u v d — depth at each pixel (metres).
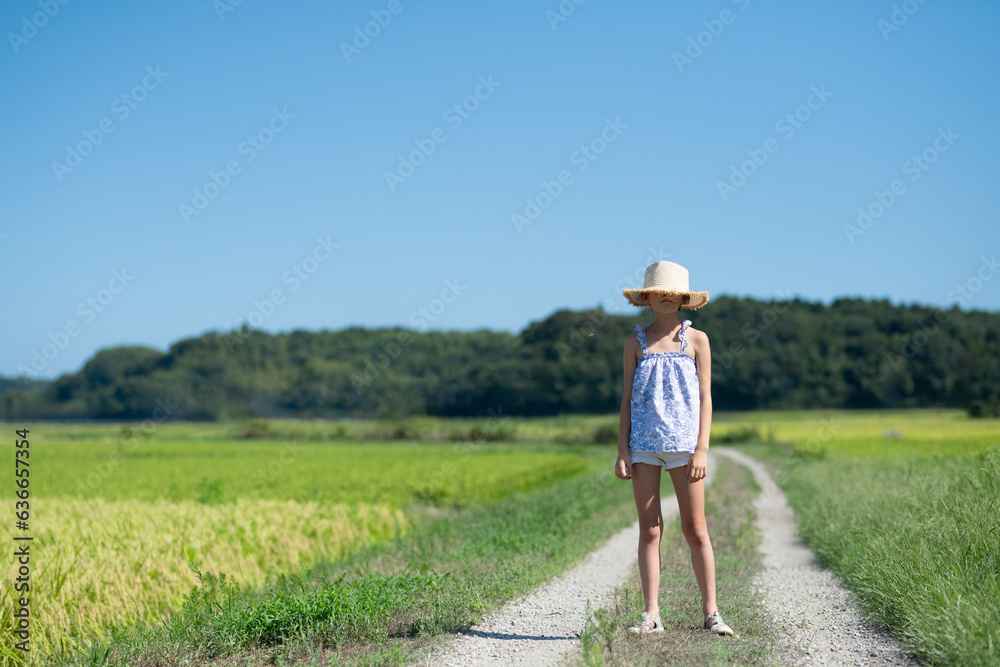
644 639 4.97
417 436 69.50
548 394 86.06
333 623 5.62
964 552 6.16
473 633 5.51
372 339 109.00
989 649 4.23
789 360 86.75
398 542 11.48
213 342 109.25
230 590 6.73
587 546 9.95
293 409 99.75
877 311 92.94
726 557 8.95
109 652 5.68
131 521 13.02
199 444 60.72
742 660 4.51
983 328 81.00
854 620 5.84
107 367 109.62
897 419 70.38
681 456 5.27
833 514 10.44
